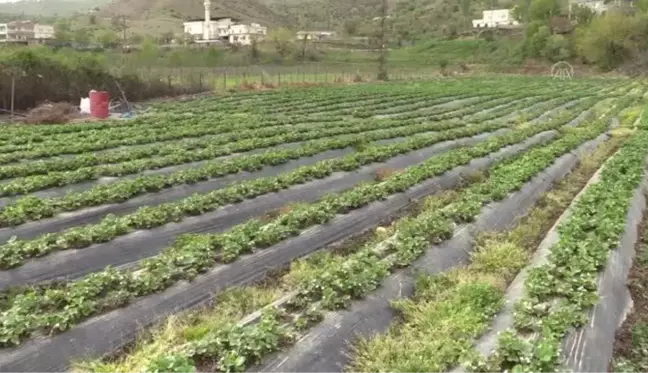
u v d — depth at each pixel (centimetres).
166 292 1040
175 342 915
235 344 796
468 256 1287
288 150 2231
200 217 1472
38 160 2208
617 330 1006
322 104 4781
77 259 1195
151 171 2003
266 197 1670
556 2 12644
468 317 952
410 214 1655
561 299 988
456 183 1992
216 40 14075
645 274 1257
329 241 1398
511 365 795
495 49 11900
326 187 1859
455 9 18325
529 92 6112
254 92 5800
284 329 861
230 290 1104
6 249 1133
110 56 7525
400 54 12394
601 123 3478
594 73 9788
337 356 861
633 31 9800
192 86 5562
